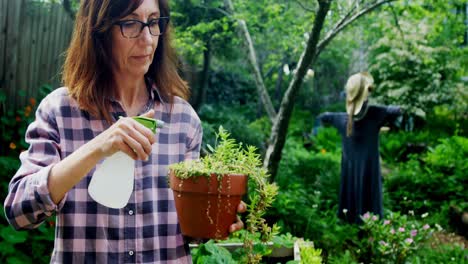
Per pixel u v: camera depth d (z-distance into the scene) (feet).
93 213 4.35
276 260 8.44
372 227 15.52
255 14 19.52
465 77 42.98
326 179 24.58
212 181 4.25
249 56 18.58
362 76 16.53
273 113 17.92
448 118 41.73
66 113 4.46
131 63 4.50
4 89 15.24
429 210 23.39
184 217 4.39
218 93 46.88
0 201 12.61
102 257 4.33
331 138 40.96
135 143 3.67
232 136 27.25
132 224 4.42
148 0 4.46
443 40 36.55
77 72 4.53
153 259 4.51
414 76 39.42
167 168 4.69
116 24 4.36
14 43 15.44
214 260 6.59
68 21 17.39
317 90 55.88
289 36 20.63
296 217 16.87
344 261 14.43
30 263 11.48
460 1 18.76
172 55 5.09
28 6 15.79
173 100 4.94
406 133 40.34
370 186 16.66
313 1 18.65
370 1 16.42
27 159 4.16
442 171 27.84
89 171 4.11
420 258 15.46
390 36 20.98
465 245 18.83
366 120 16.55
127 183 3.96
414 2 17.94
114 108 4.63
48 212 3.93
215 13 20.34
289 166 26.78
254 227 4.56
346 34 26.78
